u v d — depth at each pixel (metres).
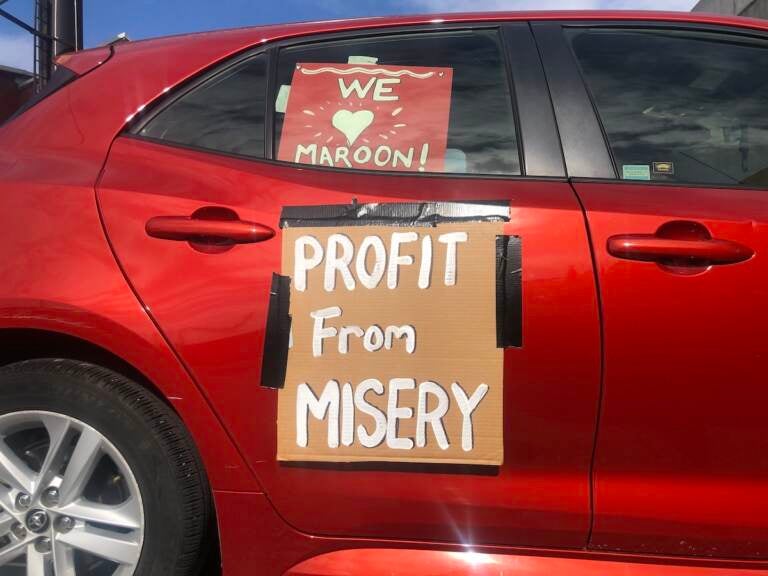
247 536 1.65
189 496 1.68
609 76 1.81
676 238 1.55
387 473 1.59
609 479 1.54
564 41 1.86
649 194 1.64
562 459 1.55
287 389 1.61
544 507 1.55
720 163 1.71
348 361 1.60
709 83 1.80
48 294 1.65
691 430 1.51
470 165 1.72
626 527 1.54
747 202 1.62
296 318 1.61
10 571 1.82
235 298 1.61
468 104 1.80
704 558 1.55
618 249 1.54
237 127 1.82
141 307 1.63
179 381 1.62
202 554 1.72
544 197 1.63
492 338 1.56
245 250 1.64
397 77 1.85
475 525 1.58
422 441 1.58
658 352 1.51
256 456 1.62
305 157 1.77
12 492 1.78
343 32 1.93
